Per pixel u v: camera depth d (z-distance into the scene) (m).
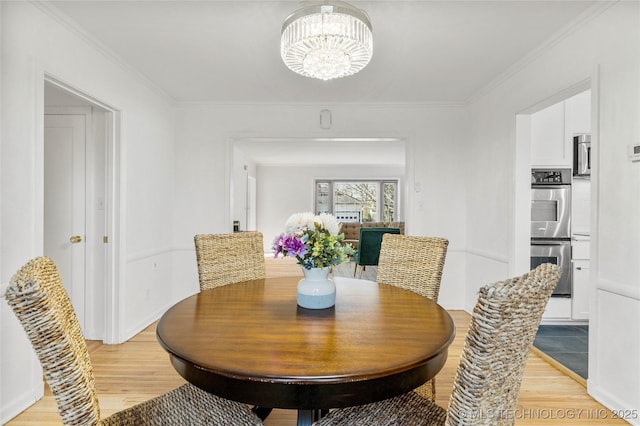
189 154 3.83
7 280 1.80
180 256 3.82
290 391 0.92
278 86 3.33
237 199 7.16
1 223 1.77
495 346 0.75
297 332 1.18
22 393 1.89
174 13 2.12
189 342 1.09
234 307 1.46
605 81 1.98
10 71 1.81
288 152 7.19
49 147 2.91
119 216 2.82
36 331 0.80
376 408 1.15
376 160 8.27
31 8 1.94
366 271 6.77
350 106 3.82
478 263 3.54
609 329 1.94
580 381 2.22
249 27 2.28
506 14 2.12
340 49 1.73
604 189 1.98
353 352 1.02
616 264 1.89
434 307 1.47
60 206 2.92
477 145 3.56
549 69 2.46
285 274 6.35
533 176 3.26
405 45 2.50
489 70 2.94
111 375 2.30
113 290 2.83
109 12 2.10
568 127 3.27
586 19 2.10
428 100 3.73
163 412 1.12
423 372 1.03
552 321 3.33
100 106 2.65
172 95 3.60
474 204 3.62
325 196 9.21
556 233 3.27
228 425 1.09
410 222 3.84
